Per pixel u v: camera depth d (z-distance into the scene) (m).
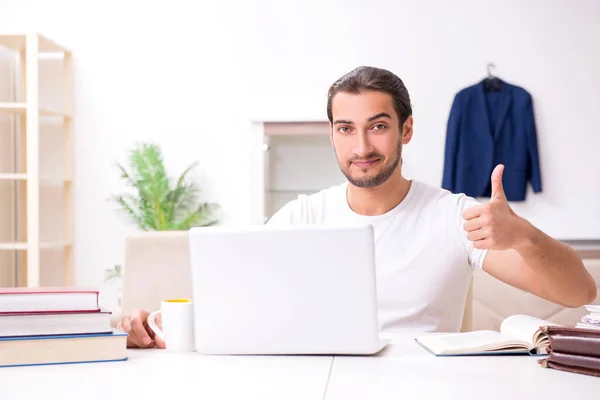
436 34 4.12
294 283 1.24
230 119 4.21
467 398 0.93
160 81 4.23
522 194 4.05
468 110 4.06
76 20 4.24
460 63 4.11
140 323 1.38
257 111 4.20
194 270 1.27
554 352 1.13
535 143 4.04
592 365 1.07
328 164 4.13
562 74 4.08
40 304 1.19
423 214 1.82
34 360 1.17
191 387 1.00
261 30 4.20
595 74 4.06
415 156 4.13
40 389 0.99
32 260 3.77
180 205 4.18
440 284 1.76
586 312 2.24
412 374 1.09
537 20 4.08
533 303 2.27
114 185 4.23
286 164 4.16
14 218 4.30
